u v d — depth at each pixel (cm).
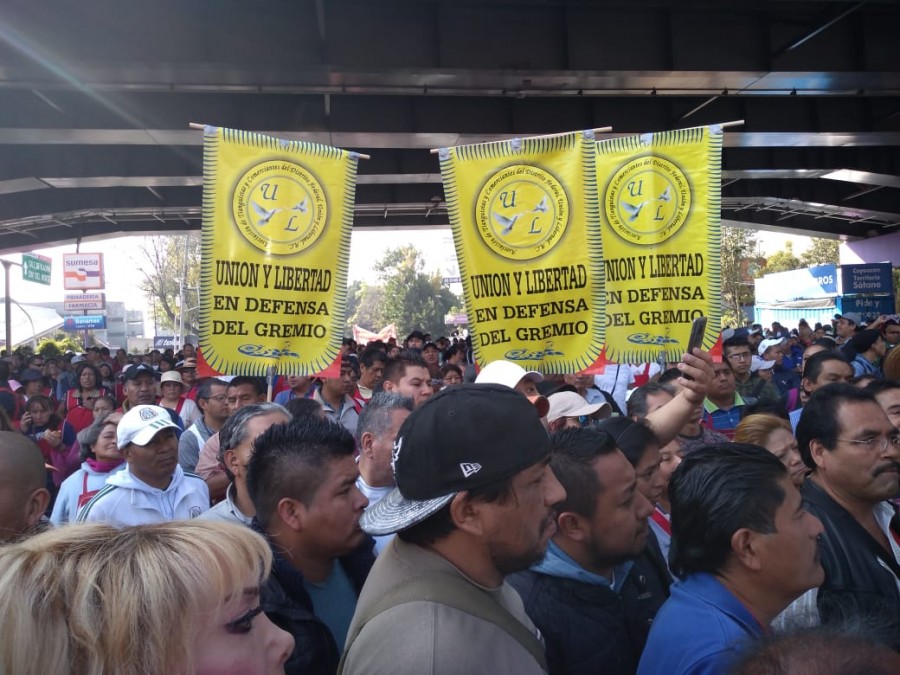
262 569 129
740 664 116
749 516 186
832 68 1376
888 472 257
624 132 1669
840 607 225
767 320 3709
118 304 6825
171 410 759
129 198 2311
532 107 1622
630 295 452
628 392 691
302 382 708
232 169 443
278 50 1222
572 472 218
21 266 3266
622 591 247
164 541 119
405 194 2362
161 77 1239
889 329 1166
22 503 248
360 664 146
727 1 1292
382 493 316
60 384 1368
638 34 1320
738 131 1722
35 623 105
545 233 442
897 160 2159
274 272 447
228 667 117
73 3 1145
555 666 206
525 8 1291
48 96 1443
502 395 163
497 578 163
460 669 138
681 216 448
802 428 279
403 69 1245
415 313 7569
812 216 3108
